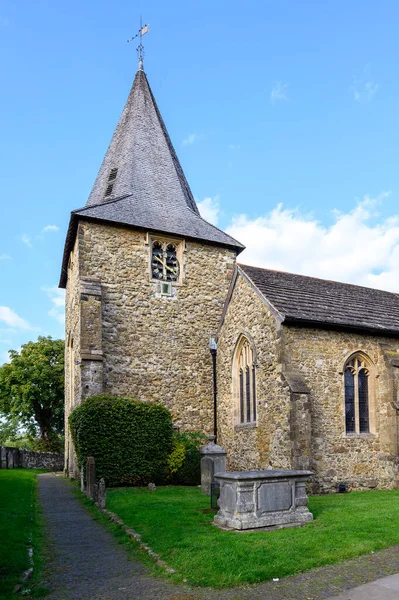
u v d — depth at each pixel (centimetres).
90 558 750
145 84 2423
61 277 2400
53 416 3678
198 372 1903
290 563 672
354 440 1521
